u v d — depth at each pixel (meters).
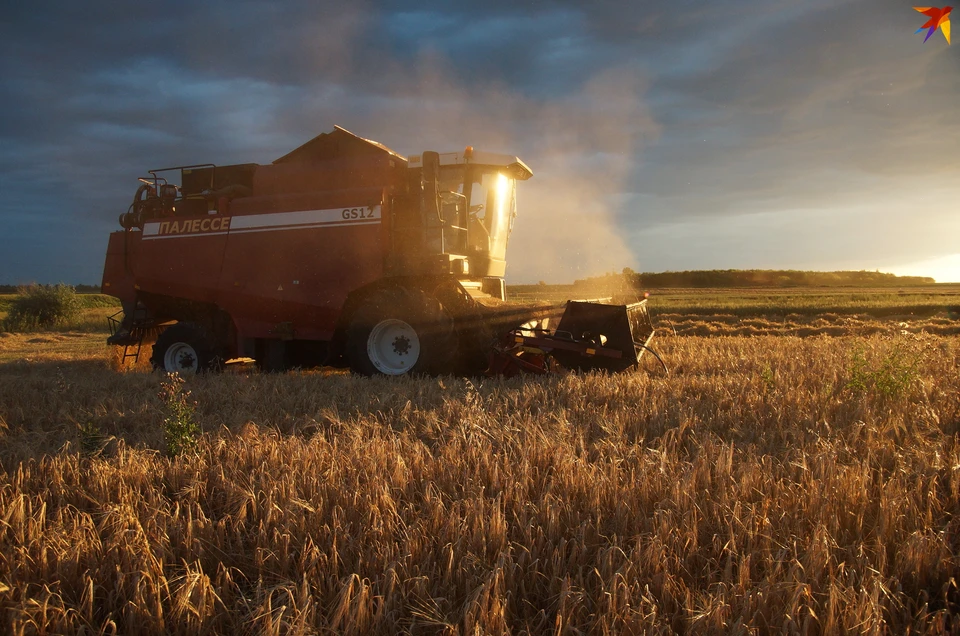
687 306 27.44
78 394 7.32
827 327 20.27
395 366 8.95
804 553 2.84
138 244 10.90
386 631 2.46
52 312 30.16
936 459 3.86
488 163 9.64
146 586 2.64
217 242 10.10
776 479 3.70
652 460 4.03
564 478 3.64
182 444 4.54
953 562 2.79
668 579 2.60
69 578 2.81
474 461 4.15
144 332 11.41
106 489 3.79
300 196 9.53
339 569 2.88
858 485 3.47
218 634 2.48
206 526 3.22
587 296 14.02
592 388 6.75
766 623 2.39
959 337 15.07
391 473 3.88
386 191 9.05
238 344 10.16
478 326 8.91
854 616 2.33
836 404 5.72
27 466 4.19
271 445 4.58
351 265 9.16
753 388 6.71
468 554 2.84
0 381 8.50
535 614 2.60
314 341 10.11
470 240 9.78
